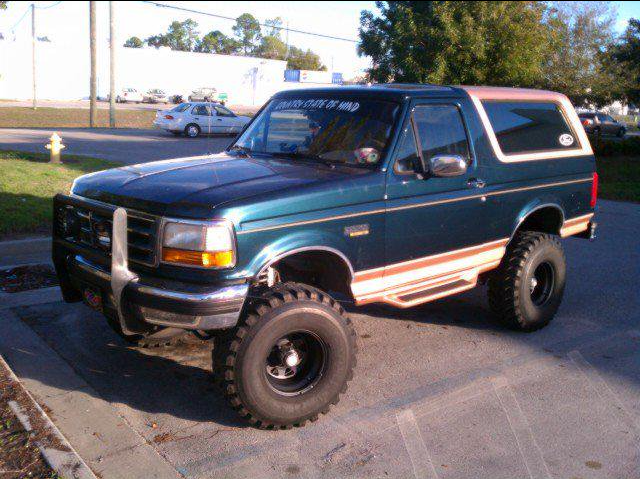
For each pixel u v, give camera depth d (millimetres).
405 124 4664
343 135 4766
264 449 3816
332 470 3627
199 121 28328
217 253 3666
